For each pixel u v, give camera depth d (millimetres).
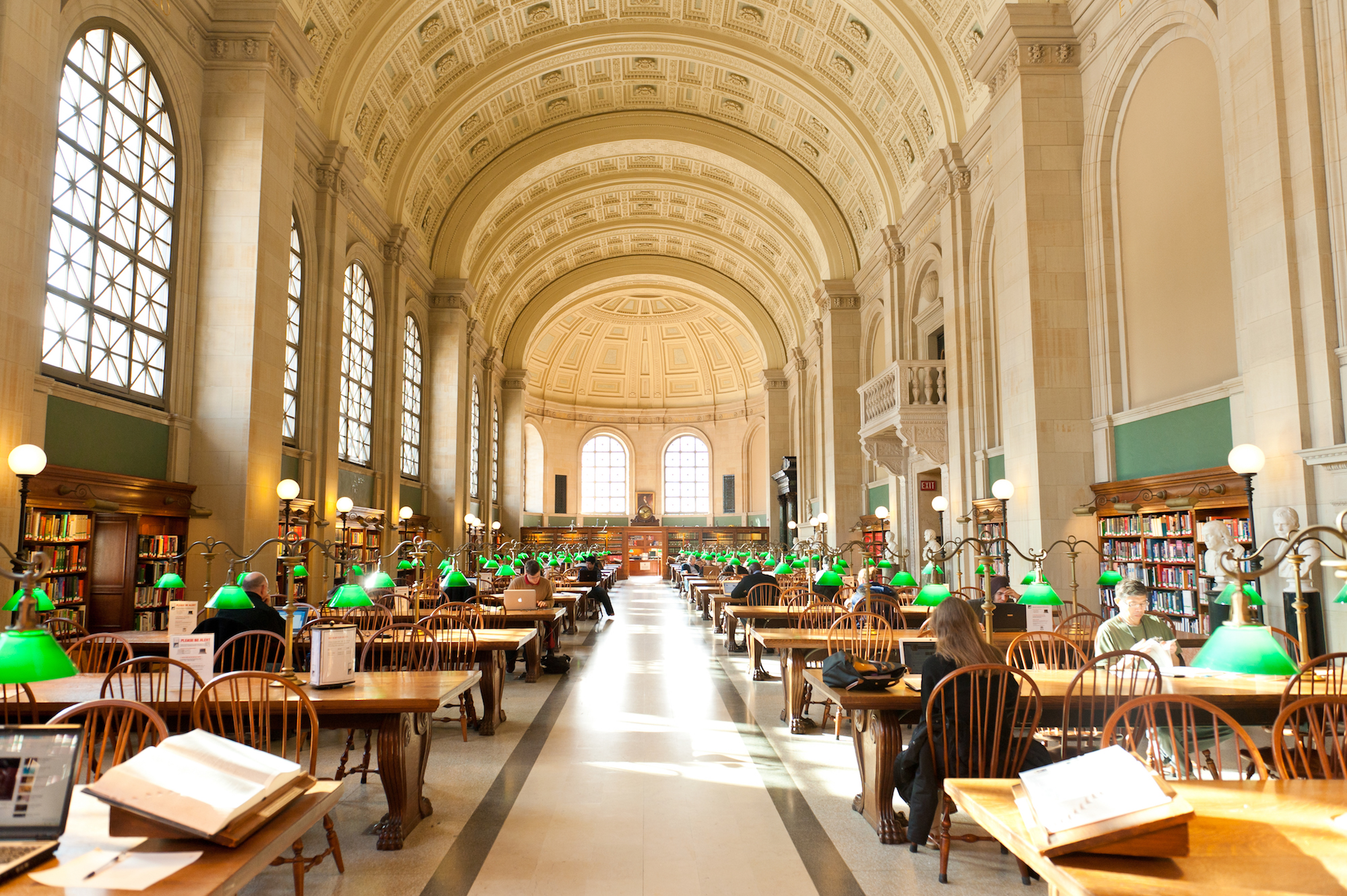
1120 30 9961
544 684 9859
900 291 18250
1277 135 6977
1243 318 7422
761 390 37469
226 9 10633
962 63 14242
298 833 2471
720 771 6055
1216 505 8039
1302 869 2072
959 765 4062
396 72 16000
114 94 8992
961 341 14250
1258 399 7184
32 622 2887
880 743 4676
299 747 3600
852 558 21844
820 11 16562
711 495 38750
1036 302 10602
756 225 26094
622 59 20109
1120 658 4203
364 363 16953
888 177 18484
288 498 9727
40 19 7320
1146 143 9781
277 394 11094
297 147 13031
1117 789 2248
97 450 8531
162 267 9852
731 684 9891
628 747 6773
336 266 14094
